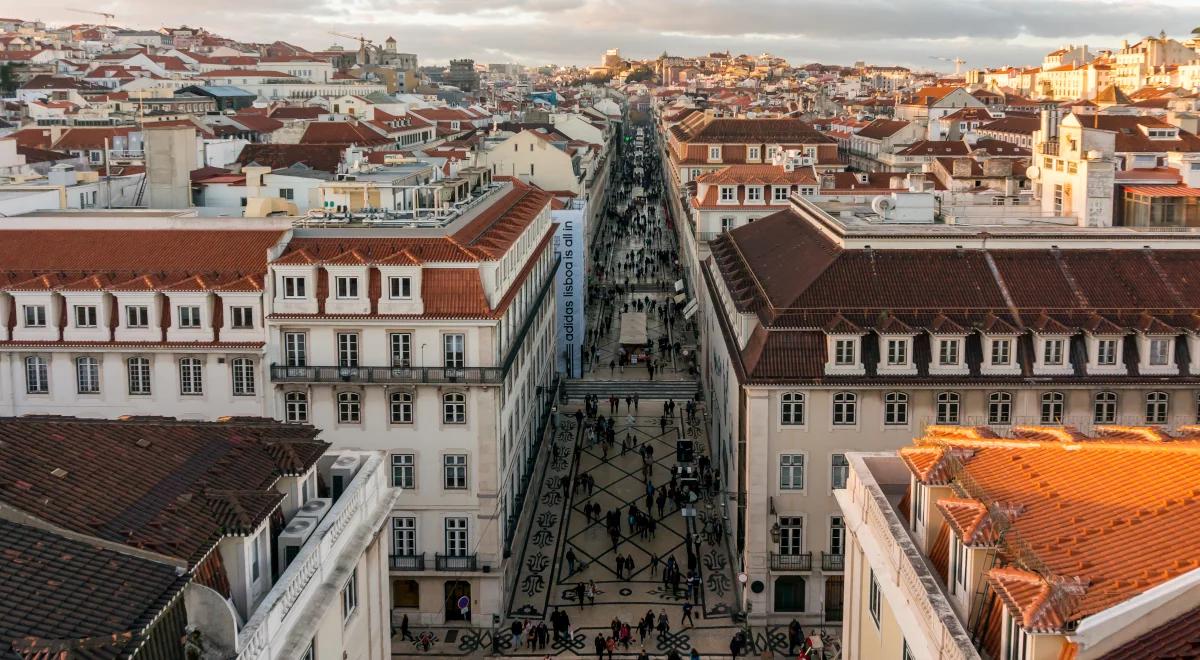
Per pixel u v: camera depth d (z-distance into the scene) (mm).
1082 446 37094
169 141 111250
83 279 74062
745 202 139000
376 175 109062
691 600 76062
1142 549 29766
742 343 77438
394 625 74062
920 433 70125
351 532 43812
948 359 69938
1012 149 180875
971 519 34438
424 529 73250
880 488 45438
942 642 33156
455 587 73875
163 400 74062
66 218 79312
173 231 78188
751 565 71750
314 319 72125
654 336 149250
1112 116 195750
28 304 73875
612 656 69562
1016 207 98000
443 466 72562
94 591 30406
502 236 81500
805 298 72250
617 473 100625
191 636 32250
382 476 49219
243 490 38406
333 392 72562
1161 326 69312
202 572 34969
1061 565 30422
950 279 73812
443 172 118812
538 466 94812
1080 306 71312
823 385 69375
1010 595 29609
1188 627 26656
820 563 71438
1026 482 36188
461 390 71750
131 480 37312
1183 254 75438
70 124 194000
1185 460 33625
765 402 69938
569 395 123438
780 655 69562
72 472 36531
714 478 94188
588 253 170875
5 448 36594
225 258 75312
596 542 86062
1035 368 69750
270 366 72688
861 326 70500
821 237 83438
